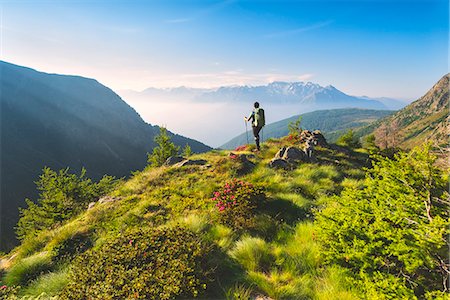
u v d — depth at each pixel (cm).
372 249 537
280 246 749
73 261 795
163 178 1510
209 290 599
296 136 2341
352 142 2659
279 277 624
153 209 1111
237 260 694
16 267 806
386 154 2069
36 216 2788
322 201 1045
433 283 493
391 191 552
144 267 634
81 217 1216
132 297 537
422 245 450
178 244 700
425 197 512
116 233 918
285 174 1417
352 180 1307
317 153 1925
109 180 3775
